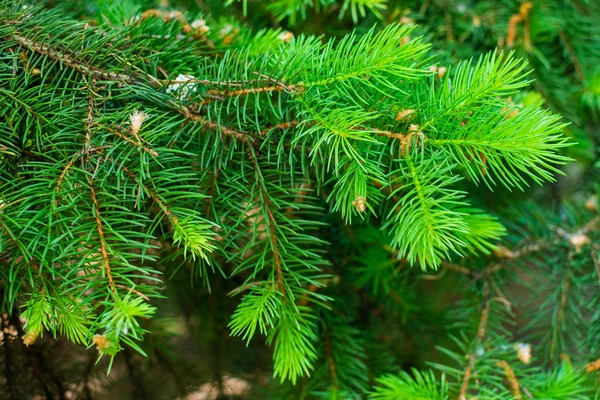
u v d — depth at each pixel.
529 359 0.82
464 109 0.71
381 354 0.91
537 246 0.91
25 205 0.70
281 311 0.75
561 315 0.89
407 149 0.71
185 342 0.98
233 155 0.76
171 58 0.78
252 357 0.96
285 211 0.81
